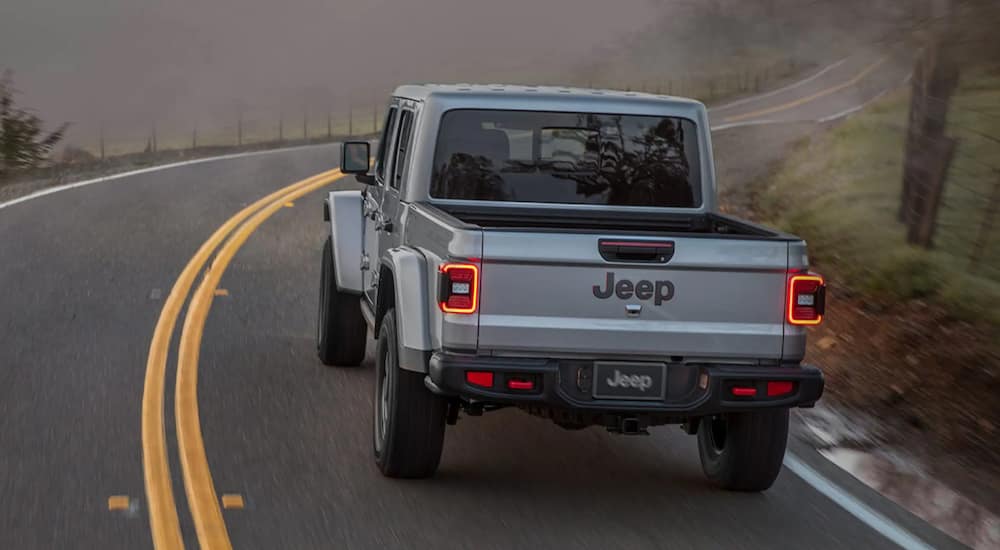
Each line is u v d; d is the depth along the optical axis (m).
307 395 8.69
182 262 14.25
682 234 6.17
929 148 15.91
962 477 7.63
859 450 8.01
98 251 14.71
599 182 7.58
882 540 6.17
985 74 14.23
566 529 6.15
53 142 24.61
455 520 6.21
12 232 15.85
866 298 13.33
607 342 6.14
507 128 7.49
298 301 12.34
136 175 23.30
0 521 5.94
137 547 5.65
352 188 22.88
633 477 7.19
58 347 9.87
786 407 6.38
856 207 20.03
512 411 8.63
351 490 6.63
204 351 9.95
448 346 6.12
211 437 7.54
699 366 6.29
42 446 7.22
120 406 8.19
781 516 6.52
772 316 6.30
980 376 9.99
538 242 6.05
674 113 7.63
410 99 8.11
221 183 22.69
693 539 6.07
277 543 5.76
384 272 7.14
